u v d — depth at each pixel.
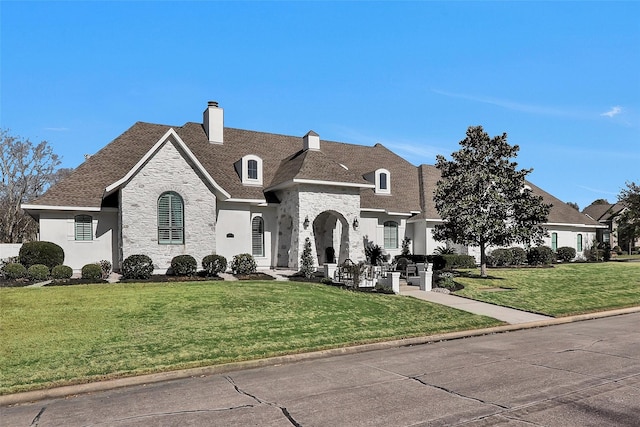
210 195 23.16
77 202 22.27
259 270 25.31
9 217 50.22
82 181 23.38
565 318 14.96
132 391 7.76
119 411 6.68
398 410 6.43
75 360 9.09
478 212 22.97
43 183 53.19
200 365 8.97
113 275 21.58
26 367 8.67
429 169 35.81
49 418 6.48
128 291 15.91
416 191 33.31
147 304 13.88
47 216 22.14
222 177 25.98
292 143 32.16
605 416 6.07
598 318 15.64
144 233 21.64
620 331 12.82
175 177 22.41
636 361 9.17
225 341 10.64
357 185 26.11
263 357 9.59
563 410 6.31
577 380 7.79
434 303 16.67
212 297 15.20
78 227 22.69
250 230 25.64
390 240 31.09
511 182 23.16
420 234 31.48
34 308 13.02
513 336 12.41
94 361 9.05
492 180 22.69
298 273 22.98
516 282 23.11
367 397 7.06
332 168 26.48
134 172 21.50
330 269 21.97
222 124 29.34
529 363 9.10
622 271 28.42
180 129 28.70
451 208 23.19
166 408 6.77
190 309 13.52
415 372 8.58
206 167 26.00
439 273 23.59
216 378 8.48
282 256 26.56
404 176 34.34
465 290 20.06
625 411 6.25
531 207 22.98
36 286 17.50
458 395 7.07
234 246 25.03
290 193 25.72
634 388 7.30
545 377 8.02
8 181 50.66
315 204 25.23
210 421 6.14
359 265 20.30
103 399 7.36
